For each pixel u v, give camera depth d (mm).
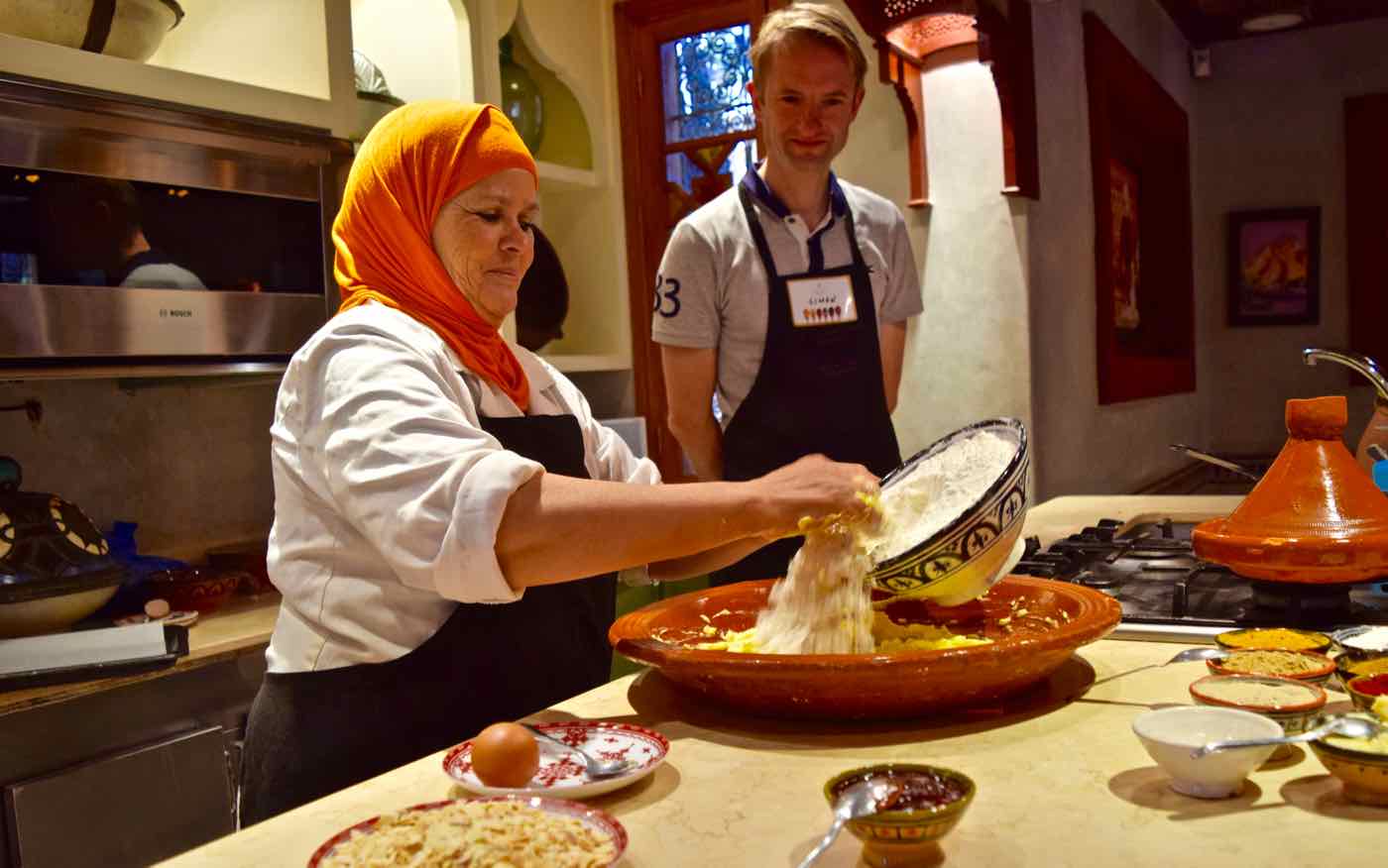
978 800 898
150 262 2230
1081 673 1262
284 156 2445
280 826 918
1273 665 1089
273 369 2449
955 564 1206
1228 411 6207
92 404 2598
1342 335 5914
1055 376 3672
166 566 2486
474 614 1392
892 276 2500
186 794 2033
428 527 1136
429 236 1466
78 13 2107
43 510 2164
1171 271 5711
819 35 2174
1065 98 3863
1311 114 5918
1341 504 1375
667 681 1348
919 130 3424
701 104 3699
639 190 3773
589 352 3818
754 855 816
